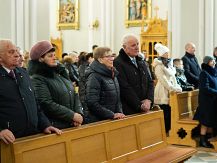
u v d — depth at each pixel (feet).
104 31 59.77
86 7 61.62
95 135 13.87
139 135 16.29
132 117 15.94
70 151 12.60
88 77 15.78
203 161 22.17
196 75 28.68
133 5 57.98
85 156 13.29
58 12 63.77
